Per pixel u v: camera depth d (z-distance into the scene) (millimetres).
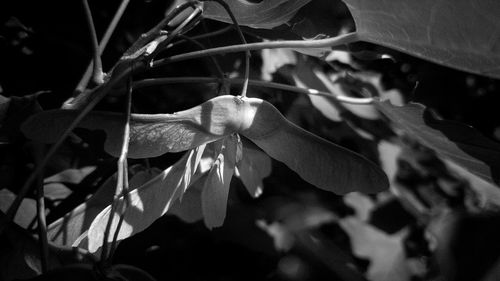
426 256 268
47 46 204
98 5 210
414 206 269
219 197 146
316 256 254
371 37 148
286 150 146
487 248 278
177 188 140
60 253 137
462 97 304
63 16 208
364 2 135
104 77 159
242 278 228
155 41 150
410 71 233
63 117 127
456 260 275
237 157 149
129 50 149
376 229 262
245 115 139
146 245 201
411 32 136
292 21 183
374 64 219
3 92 196
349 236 258
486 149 160
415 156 268
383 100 166
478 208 282
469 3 118
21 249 141
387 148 253
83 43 209
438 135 168
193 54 145
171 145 136
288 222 253
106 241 117
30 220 174
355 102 168
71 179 194
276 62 219
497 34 122
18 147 166
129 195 132
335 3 182
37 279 117
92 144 182
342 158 146
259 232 234
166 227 206
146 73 212
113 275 118
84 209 151
